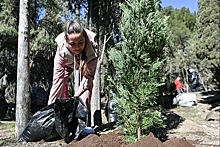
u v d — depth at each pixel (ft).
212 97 54.70
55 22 53.98
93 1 30.04
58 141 13.02
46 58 58.65
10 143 13.46
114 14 33.19
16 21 55.21
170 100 47.21
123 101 11.52
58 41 13.11
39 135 13.05
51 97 14.08
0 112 43.86
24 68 16.26
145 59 11.21
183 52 102.32
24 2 16.34
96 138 11.05
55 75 13.97
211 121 33.06
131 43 11.56
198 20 88.74
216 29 83.76
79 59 13.01
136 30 11.48
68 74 14.29
